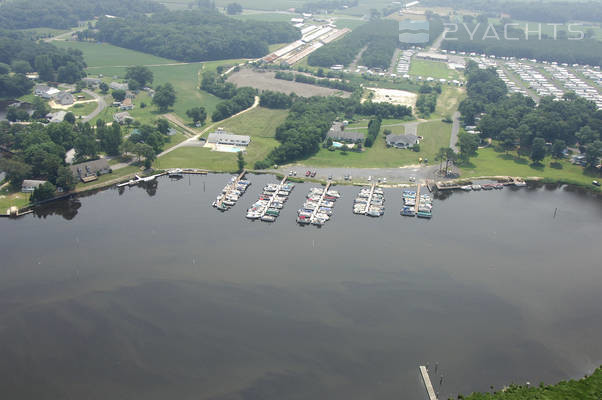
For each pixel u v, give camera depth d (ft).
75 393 598.75
